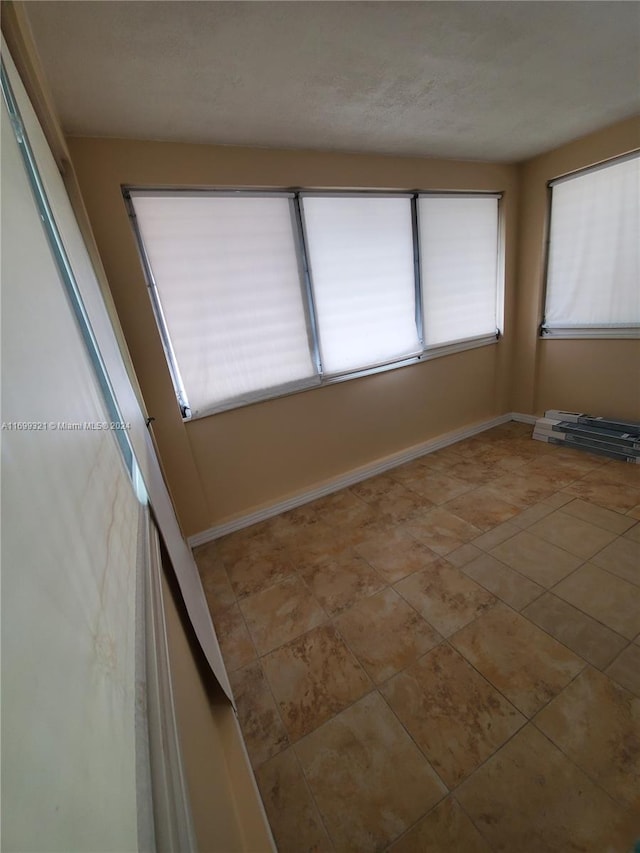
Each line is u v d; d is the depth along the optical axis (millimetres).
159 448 2139
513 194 3072
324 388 2648
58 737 256
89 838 253
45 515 324
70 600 329
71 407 494
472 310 3211
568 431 3006
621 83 1823
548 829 949
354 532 2281
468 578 1792
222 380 2262
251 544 2293
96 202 1740
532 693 1260
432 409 3234
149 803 354
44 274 562
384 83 1565
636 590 1595
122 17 1050
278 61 1334
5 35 819
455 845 947
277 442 2555
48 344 472
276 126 1811
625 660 1318
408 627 1572
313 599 1794
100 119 1553
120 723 385
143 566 700
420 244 2771
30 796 206
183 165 1857
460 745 1148
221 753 1085
